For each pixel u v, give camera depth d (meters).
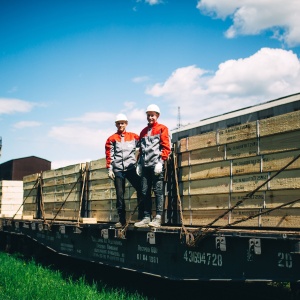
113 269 9.58
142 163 6.60
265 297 6.55
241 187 5.08
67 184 10.11
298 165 4.39
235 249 4.78
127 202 7.61
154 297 6.68
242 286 7.54
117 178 7.28
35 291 6.75
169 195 6.42
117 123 7.40
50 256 11.49
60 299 6.22
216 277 5.02
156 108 6.60
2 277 8.07
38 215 12.02
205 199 5.67
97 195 8.65
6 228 13.66
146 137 6.59
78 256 8.73
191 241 5.27
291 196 4.46
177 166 6.25
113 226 7.04
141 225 6.43
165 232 5.79
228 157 5.30
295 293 4.69
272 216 4.63
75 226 8.37
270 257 4.30
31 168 31.77
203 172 5.71
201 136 5.77
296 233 3.92
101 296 6.21
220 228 4.98
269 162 4.74
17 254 12.70
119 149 7.29
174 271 5.80
